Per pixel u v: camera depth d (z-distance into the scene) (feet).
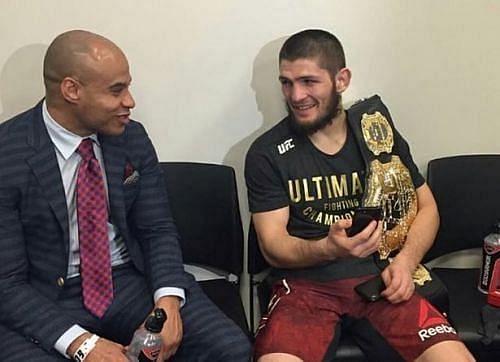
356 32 6.81
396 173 6.23
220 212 6.63
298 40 5.94
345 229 5.53
